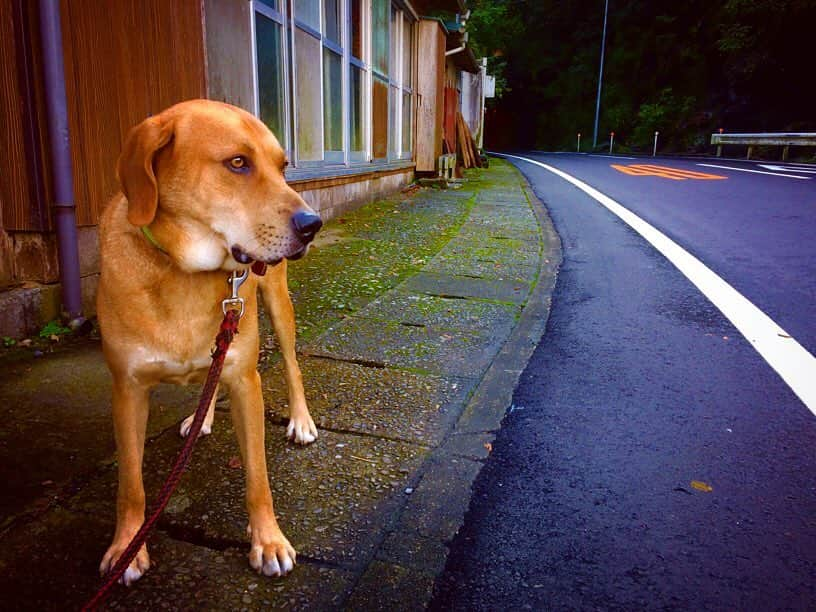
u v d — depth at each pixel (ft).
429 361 12.23
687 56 118.83
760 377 11.59
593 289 17.48
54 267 12.66
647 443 9.26
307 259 20.03
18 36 11.32
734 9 99.09
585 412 10.23
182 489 7.81
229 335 6.02
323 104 24.85
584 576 6.55
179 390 10.64
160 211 5.95
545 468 8.58
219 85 16.83
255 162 6.06
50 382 10.48
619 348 13.05
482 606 6.10
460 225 26.99
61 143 11.85
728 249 22.35
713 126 107.76
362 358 12.24
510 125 187.21
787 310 15.51
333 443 9.05
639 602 6.20
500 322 14.62
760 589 6.37
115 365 6.28
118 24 13.12
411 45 40.93
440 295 16.67
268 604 5.99
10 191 12.09
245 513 7.39
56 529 6.95
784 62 96.53
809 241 23.36
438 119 44.75
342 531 7.13
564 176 52.31
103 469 8.09
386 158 35.53
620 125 136.15
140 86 13.92
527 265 20.17
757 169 56.34
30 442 8.62
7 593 6.02
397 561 6.68
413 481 8.19
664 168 60.54
